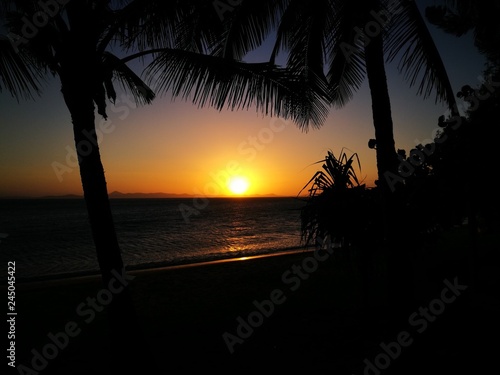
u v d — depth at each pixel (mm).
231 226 36344
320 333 4992
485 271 7555
